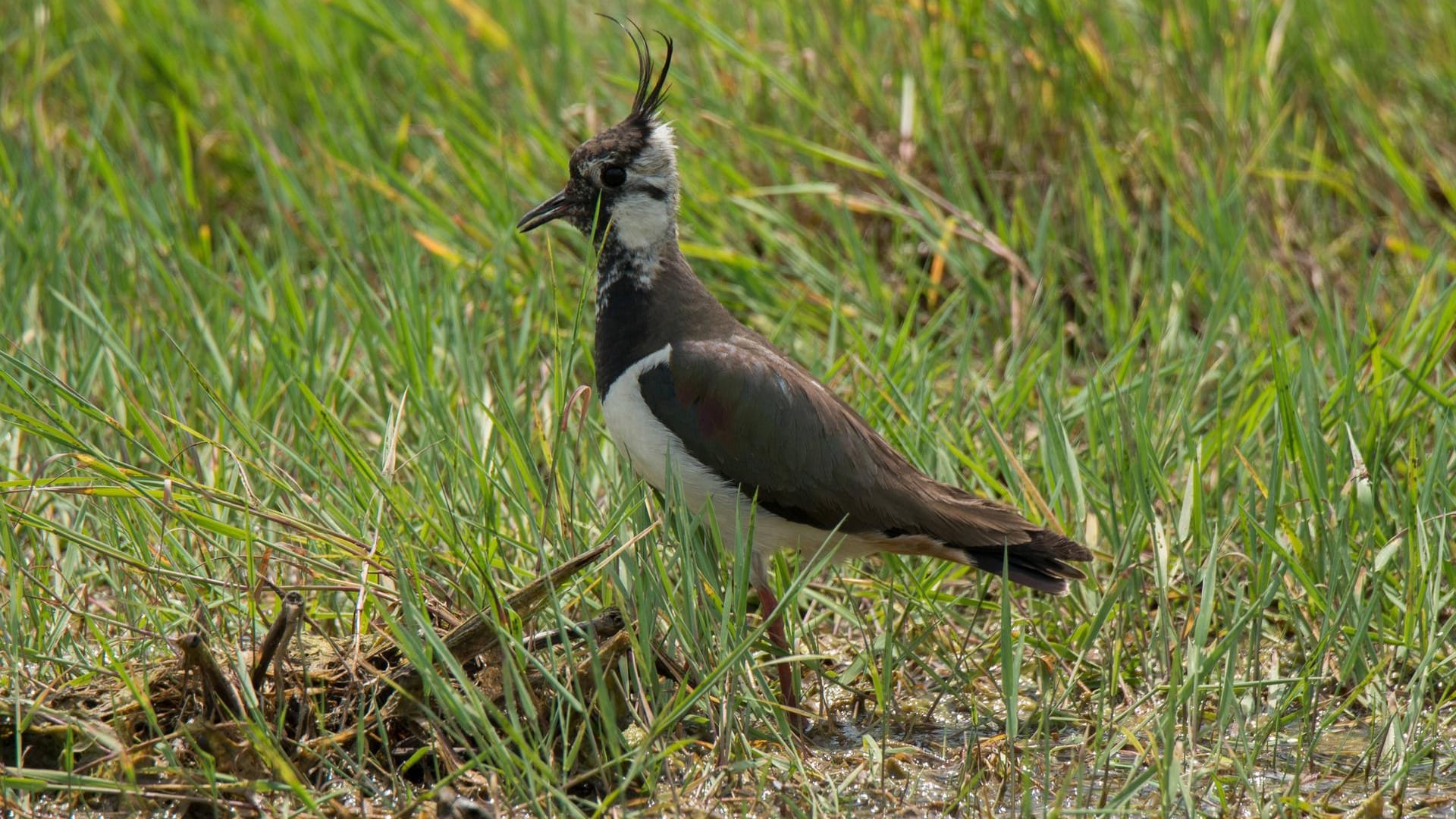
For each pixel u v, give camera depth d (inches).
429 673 314.2
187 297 497.4
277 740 326.3
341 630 377.7
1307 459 393.7
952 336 498.6
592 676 340.8
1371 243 570.3
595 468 430.0
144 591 376.8
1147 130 569.3
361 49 652.7
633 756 327.9
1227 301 488.1
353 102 615.8
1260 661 384.8
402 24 652.7
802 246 557.6
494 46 636.1
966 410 462.6
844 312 517.0
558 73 619.2
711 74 607.8
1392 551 372.2
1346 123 606.5
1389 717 349.1
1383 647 376.5
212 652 336.2
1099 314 530.9
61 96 637.9
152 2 650.8
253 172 608.4
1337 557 366.9
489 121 597.3
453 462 402.0
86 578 379.6
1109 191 558.3
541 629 366.3
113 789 313.1
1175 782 323.6
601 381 402.0
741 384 378.6
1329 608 362.6
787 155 584.7
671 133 405.4
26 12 664.4
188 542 393.4
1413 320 494.9
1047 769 328.2
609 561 347.3
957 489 387.9
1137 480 391.9
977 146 593.3
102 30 649.0
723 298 539.5
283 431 444.8
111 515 383.6
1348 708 372.2
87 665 339.6
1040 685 374.6
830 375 448.5
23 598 361.7
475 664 352.5
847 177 581.3
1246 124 578.2
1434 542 384.8
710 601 358.3
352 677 340.8
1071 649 391.9
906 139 572.1
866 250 550.6
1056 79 579.8
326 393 443.8
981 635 406.6
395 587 362.3
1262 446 432.8
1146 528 400.2
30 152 575.8
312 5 658.8
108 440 440.8
